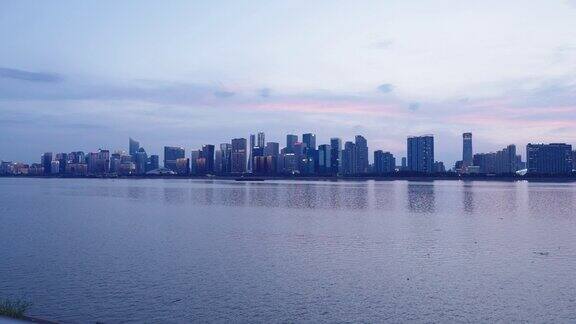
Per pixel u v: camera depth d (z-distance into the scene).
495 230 77.06
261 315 34.66
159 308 35.88
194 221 90.19
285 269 47.72
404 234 72.06
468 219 94.44
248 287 41.34
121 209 117.62
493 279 43.94
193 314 34.75
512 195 191.62
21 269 47.47
